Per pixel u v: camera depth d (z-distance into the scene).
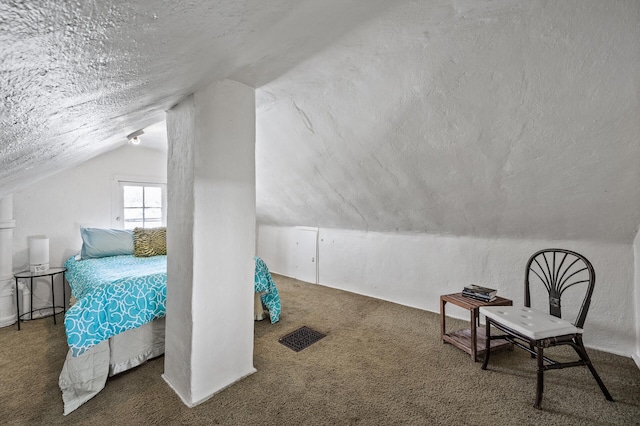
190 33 0.69
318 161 2.58
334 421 1.41
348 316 2.78
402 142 2.02
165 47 0.70
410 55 1.47
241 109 1.70
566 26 1.16
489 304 1.94
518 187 1.95
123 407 1.50
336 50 1.42
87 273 2.27
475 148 1.82
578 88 1.32
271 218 4.36
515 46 1.29
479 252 2.62
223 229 1.62
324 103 1.98
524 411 1.46
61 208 3.07
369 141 2.12
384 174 2.39
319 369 1.85
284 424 1.39
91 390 1.58
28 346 2.16
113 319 1.70
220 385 1.64
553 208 1.99
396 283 3.18
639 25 1.07
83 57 0.51
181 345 1.58
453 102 1.63
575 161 1.63
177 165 1.62
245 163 1.73
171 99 1.45
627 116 1.34
